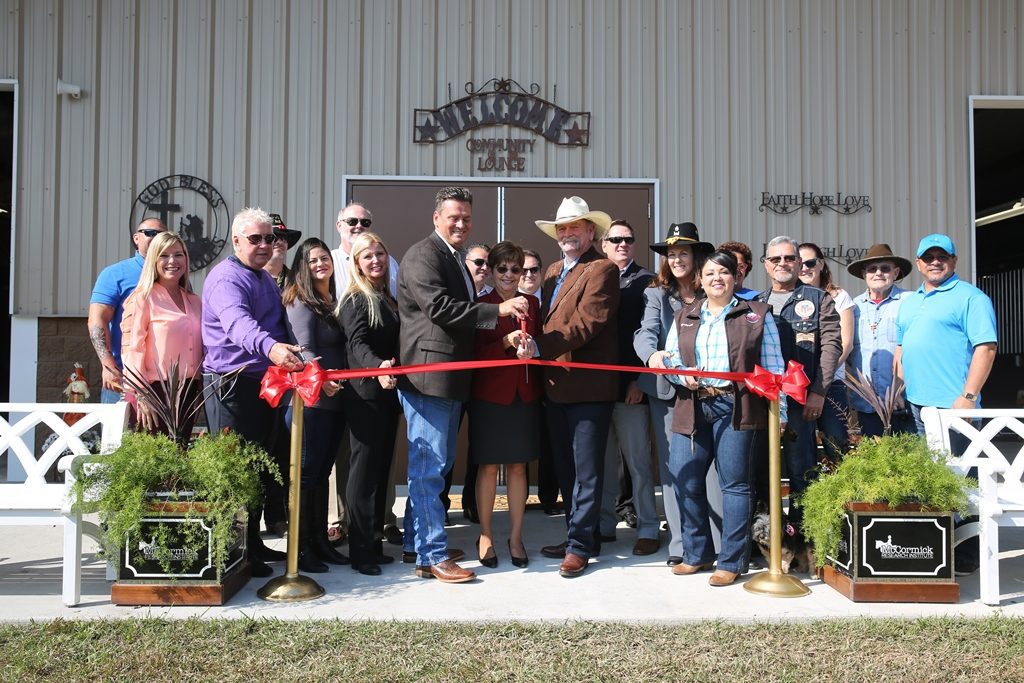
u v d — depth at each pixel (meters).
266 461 3.75
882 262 5.08
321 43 7.23
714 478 4.23
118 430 3.81
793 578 3.83
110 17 7.17
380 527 4.39
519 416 4.16
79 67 7.15
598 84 7.32
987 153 10.88
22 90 7.13
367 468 4.06
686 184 7.31
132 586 3.53
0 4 7.14
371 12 7.26
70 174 7.12
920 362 4.54
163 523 3.52
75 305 7.06
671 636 3.21
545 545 4.79
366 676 2.81
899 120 7.41
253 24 7.22
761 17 7.39
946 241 4.55
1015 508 3.63
